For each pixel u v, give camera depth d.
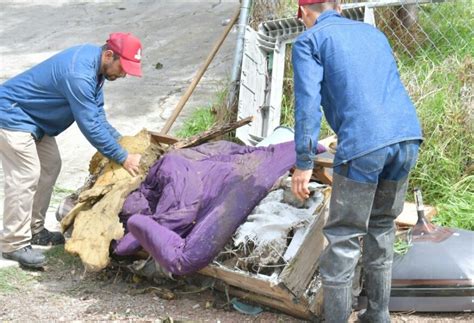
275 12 6.79
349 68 3.83
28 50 10.14
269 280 4.21
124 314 4.55
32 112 5.02
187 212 4.52
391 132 3.78
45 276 5.07
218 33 9.81
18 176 5.04
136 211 4.77
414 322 4.36
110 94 8.27
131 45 4.83
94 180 5.34
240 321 4.45
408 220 4.81
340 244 3.94
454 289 4.32
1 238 5.38
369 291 4.18
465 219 5.18
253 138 6.23
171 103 7.90
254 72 6.44
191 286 4.77
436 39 6.88
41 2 12.16
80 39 10.34
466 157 5.62
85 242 4.70
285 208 4.47
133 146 5.21
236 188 4.48
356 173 3.80
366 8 6.30
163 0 11.61
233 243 4.49
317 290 4.31
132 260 4.95
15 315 4.58
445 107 5.76
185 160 4.82
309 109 3.77
